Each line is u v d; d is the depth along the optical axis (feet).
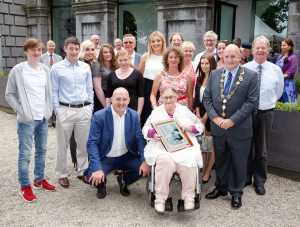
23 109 12.21
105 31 33.09
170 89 13.05
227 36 27.89
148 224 11.31
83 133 14.30
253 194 13.76
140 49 33.06
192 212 12.19
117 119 12.96
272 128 15.80
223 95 12.17
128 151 13.37
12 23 41.34
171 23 28.19
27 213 11.93
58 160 14.19
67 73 13.62
